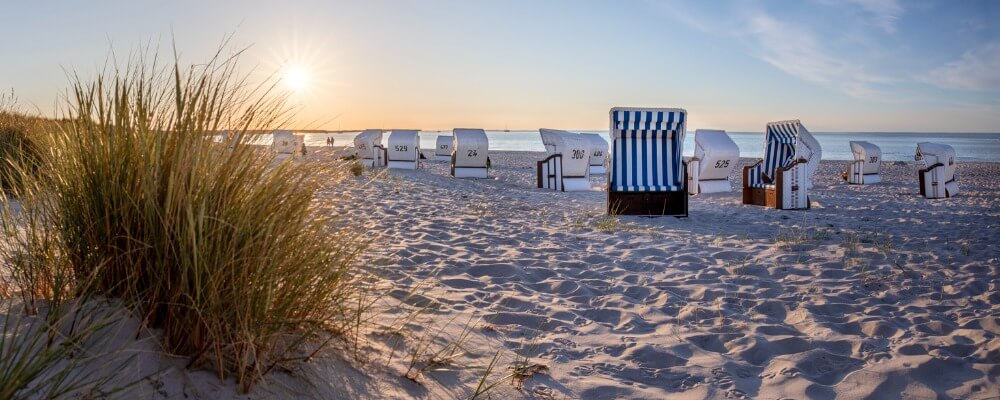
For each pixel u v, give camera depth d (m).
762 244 6.51
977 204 11.51
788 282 4.84
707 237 7.03
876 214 9.76
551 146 14.31
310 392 2.12
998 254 6.07
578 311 3.87
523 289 4.34
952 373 2.96
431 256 5.16
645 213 9.30
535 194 12.67
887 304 4.27
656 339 3.37
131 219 2.03
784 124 10.76
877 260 5.68
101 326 1.81
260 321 2.05
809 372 2.99
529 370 2.76
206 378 1.96
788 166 10.37
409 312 3.32
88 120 2.15
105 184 2.04
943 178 12.66
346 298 2.66
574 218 8.63
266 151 2.31
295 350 2.28
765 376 2.94
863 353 3.23
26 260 2.19
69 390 1.64
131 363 1.87
